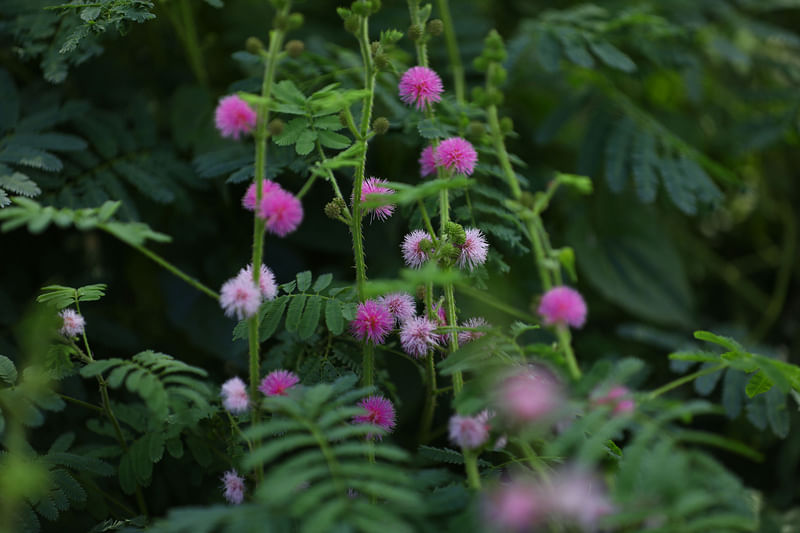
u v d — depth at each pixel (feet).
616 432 3.32
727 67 5.49
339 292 3.55
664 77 5.25
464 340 3.56
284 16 3.39
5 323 3.89
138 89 4.15
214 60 4.26
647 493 3.26
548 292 3.38
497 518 3.34
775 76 5.61
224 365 4.05
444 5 4.11
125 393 3.90
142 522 3.58
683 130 4.97
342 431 3.34
